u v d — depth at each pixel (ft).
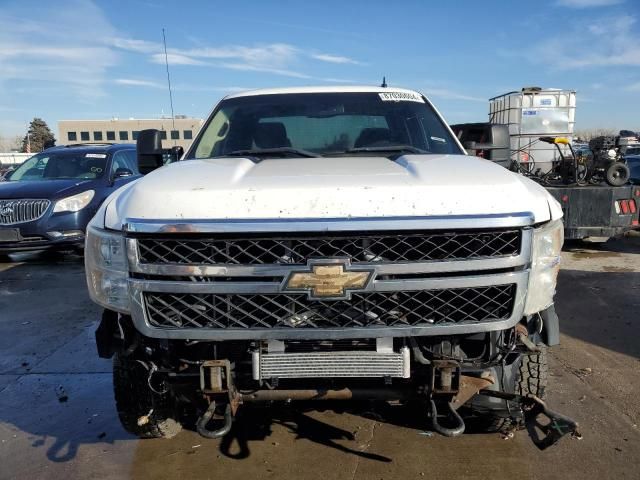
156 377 8.57
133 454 9.98
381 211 7.00
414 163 8.79
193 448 10.09
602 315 17.10
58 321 17.76
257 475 9.23
